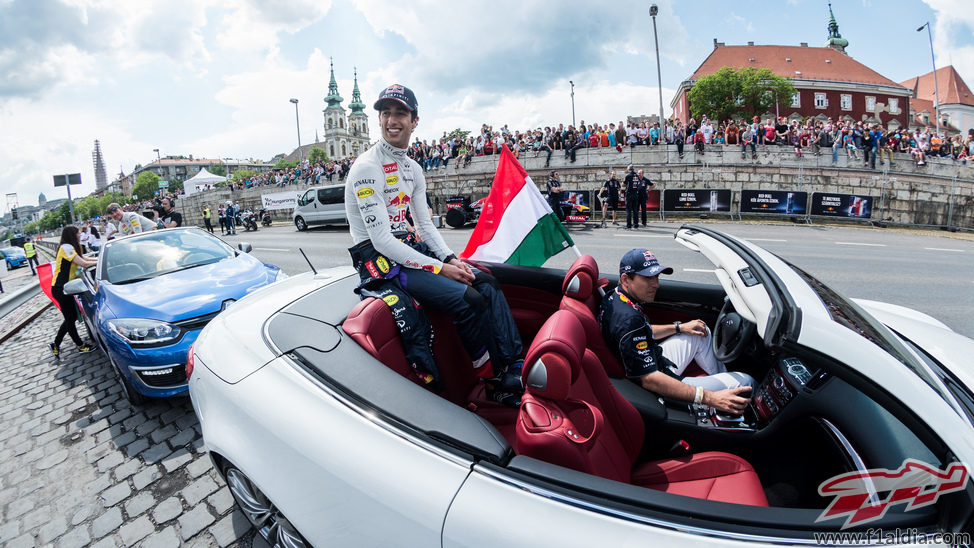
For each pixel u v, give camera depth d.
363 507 1.32
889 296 6.06
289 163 119.06
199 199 40.41
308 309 2.07
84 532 2.41
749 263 1.91
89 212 140.62
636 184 13.63
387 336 1.92
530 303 2.97
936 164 19.08
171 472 2.89
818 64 56.41
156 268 4.55
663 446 2.12
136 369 3.49
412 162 2.30
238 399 1.71
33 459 3.14
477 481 1.25
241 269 4.49
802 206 16.27
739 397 2.11
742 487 1.77
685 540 1.09
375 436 1.41
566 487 1.21
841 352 1.39
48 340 6.20
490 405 2.30
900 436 1.57
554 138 21.11
